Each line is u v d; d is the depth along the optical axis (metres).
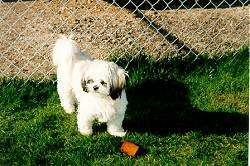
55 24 3.90
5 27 3.87
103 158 2.67
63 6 4.12
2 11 4.07
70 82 2.92
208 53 3.53
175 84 3.20
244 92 3.16
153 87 3.18
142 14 4.02
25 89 3.15
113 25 3.87
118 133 2.86
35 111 3.05
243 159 2.67
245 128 2.88
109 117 2.76
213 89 3.16
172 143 2.77
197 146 2.75
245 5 4.23
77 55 2.96
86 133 2.84
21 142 2.79
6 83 3.21
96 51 3.58
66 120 2.97
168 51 3.59
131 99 3.11
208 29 3.85
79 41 3.70
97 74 2.59
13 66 3.44
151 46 3.63
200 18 3.99
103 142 2.76
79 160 2.64
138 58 3.36
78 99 2.84
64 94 2.99
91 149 2.71
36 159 2.67
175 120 2.95
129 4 4.16
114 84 2.62
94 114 2.78
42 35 3.77
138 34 3.76
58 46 2.99
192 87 3.18
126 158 2.68
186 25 3.89
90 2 4.15
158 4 4.22
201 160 2.66
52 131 2.88
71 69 2.90
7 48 3.63
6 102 3.09
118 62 3.34
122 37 3.73
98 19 3.95
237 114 2.99
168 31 3.81
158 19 3.96
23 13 4.01
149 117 2.97
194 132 2.84
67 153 2.71
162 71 3.27
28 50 3.60
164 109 3.03
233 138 2.81
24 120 2.98
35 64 3.46
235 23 3.94
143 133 2.85
